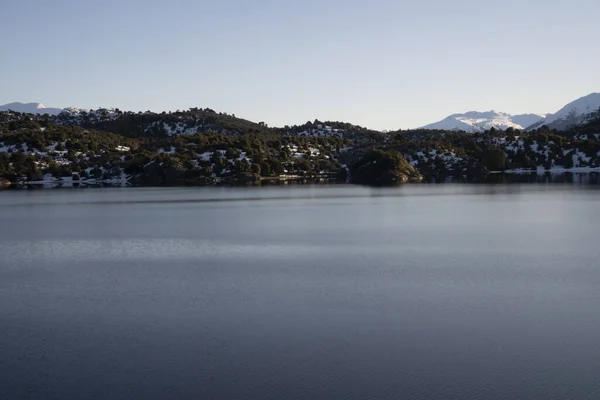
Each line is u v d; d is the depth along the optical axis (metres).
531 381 26.80
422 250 58.41
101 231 78.25
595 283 43.34
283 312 36.81
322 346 31.06
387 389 26.20
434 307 37.50
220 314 36.62
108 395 25.98
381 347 30.81
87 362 29.52
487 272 47.41
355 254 56.53
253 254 57.38
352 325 34.19
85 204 126.75
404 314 36.09
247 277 46.59
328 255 56.19
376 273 47.47
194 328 34.12
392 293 40.97
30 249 63.31
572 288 41.94
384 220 86.75
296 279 45.59
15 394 26.20
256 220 89.25
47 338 32.97
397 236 68.94
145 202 130.75
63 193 167.25
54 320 36.06
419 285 43.16
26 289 43.84
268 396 25.72
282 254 57.12
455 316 35.59
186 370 28.38
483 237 67.19
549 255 54.75
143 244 65.44
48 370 28.62
